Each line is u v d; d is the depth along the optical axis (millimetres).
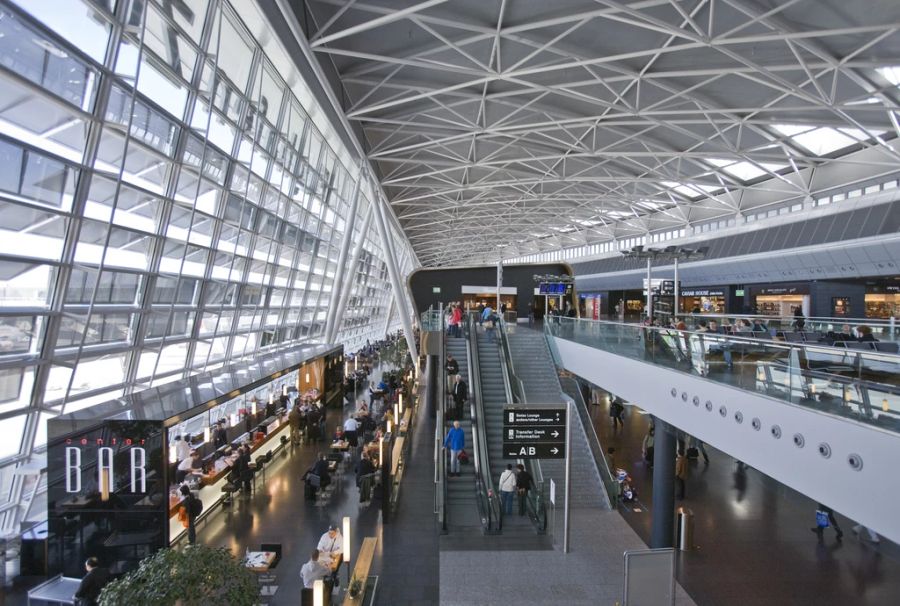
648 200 46094
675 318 25031
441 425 15781
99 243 11133
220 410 17641
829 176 32031
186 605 6031
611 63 19938
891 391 6062
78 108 9477
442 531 12312
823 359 7227
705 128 27922
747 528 14031
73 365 11141
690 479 18312
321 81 16422
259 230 19188
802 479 7453
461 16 16031
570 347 19734
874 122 24828
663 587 8133
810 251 32750
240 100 15742
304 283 26609
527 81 19672
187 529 11883
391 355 38531
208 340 17156
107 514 9695
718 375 10023
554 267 33750
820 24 16562
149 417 9836
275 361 18766
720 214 42594
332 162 27062
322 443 19625
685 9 16047
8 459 10234
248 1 11945
